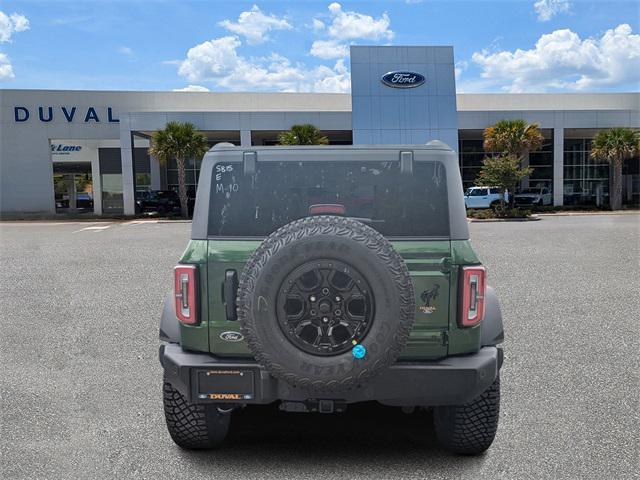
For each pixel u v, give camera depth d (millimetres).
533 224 26391
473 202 36750
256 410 4406
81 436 3920
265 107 43500
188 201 38875
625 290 9461
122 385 4988
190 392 3123
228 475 3348
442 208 3236
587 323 7203
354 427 4070
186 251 3215
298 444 3787
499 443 3773
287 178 3332
